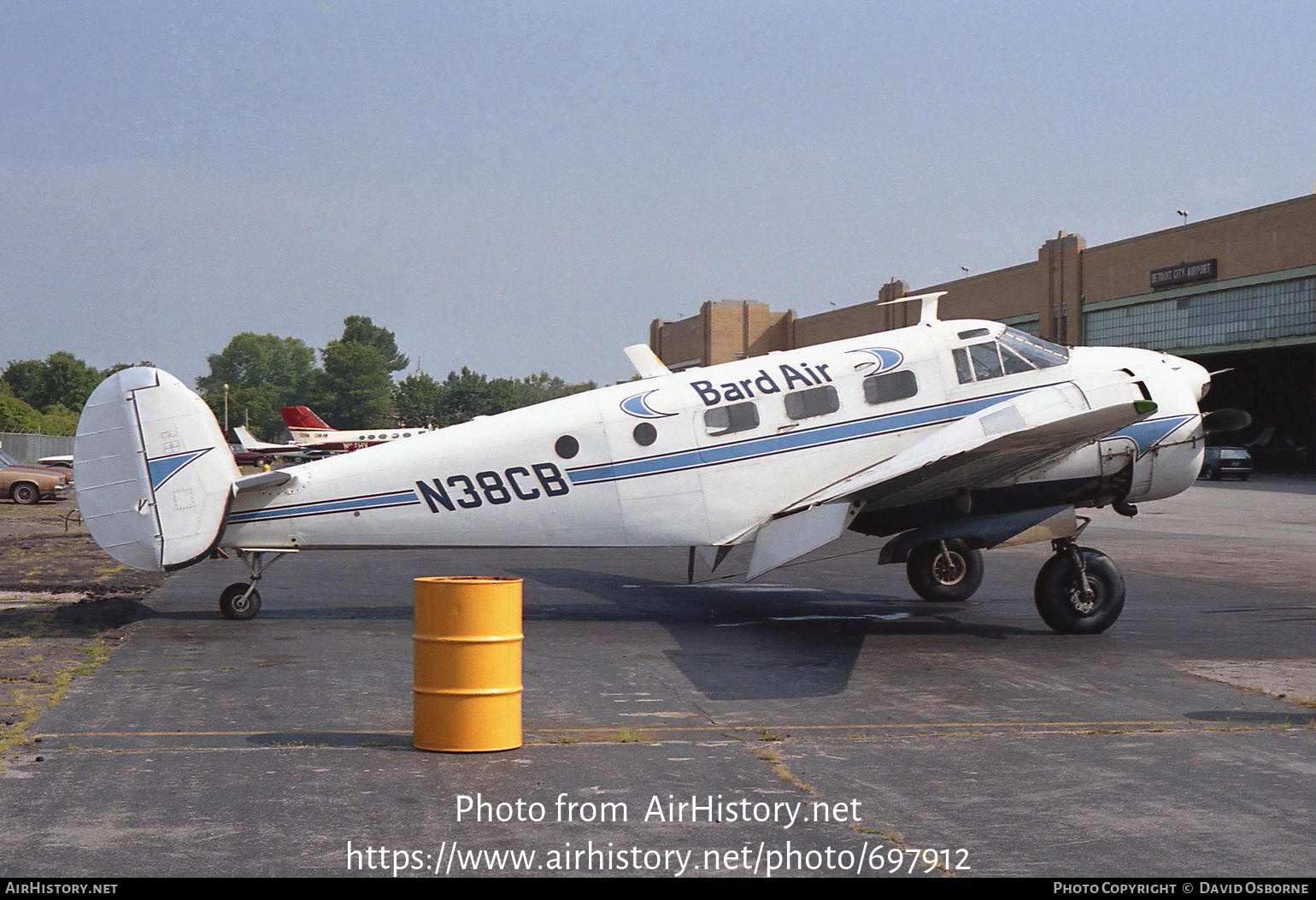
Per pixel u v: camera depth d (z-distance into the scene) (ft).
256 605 45.73
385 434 302.25
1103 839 19.30
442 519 44.68
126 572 64.18
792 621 45.68
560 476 44.65
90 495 42.88
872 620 46.19
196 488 42.93
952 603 51.85
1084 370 46.52
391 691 31.37
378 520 44.55
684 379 45.88
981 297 224.74
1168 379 45.37
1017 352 46.55
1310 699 30.60
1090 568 42.09
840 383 45.62
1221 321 172.55
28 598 51.60
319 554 78.48
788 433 45.21
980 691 31.68
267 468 281.13
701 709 29.32
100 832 19.40
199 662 35.70
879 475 39.91
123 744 25.29
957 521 44.32
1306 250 156.25
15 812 20.42
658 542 45.29
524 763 23.91
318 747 25.11
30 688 31.40
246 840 19.08
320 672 34.14
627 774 23.18
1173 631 43.14
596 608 50.03
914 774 23.18
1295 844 19.06
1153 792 21.99
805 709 29.48
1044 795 21.81
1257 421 216.33
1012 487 44.47
